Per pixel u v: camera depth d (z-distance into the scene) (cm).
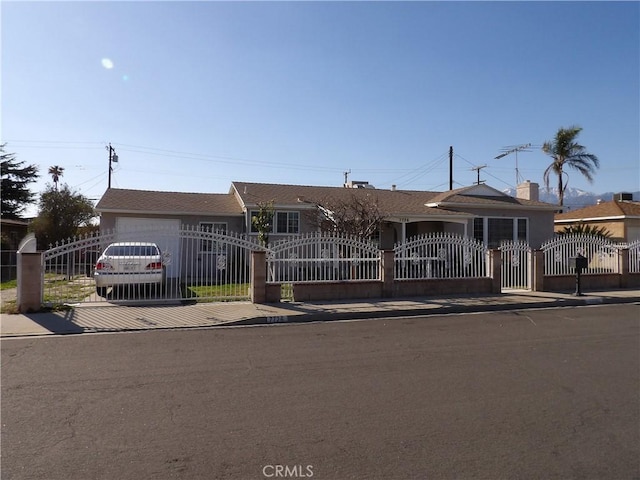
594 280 1580
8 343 787
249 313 1049
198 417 459
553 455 381
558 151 3638
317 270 1352
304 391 538
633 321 1027
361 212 1777
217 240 1218
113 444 398
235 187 2331
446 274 1418
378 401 505
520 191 2736
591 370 626
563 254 1580
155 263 1219
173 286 1582
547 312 1165
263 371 620
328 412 473
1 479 339
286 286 1330
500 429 432
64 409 477
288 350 742
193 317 1008
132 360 676
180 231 1192
